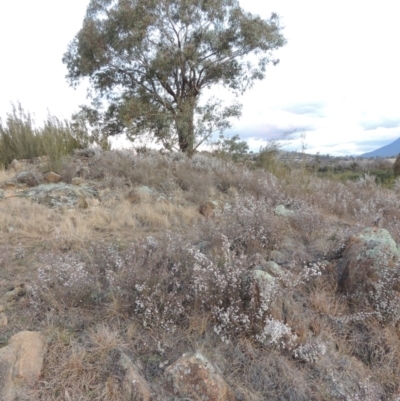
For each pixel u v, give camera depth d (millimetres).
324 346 2539
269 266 3172
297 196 6094
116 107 14875
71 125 9992
